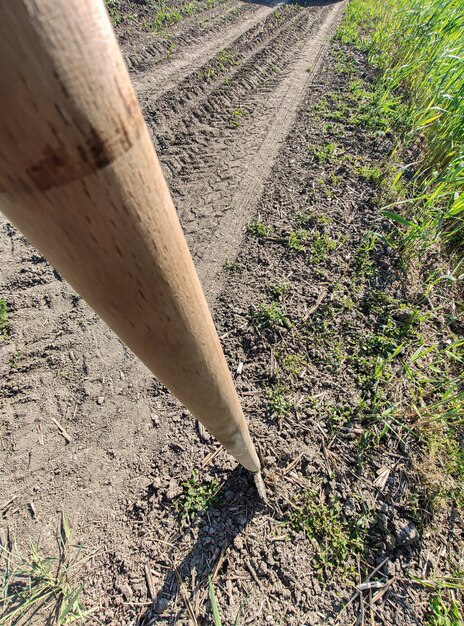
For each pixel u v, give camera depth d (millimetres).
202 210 3543
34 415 2316
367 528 1820
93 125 223
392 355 2322
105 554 1805
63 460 2141
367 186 3607
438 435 2115
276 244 3184
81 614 1610
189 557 1760
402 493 1928
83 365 2531
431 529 1832
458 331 2627
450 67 3537
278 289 2824
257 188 3729
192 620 1606
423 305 2730
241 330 2609
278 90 5148
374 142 4129
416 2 5691
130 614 1638
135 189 283
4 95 188
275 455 2049
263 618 1603
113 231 291
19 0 163
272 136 4352
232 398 807
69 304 2832
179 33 6250
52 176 234
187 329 450
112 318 393
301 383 2338
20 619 1657
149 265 339
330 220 3324
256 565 1723
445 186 2730
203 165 3994
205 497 1917
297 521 1827
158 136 4242
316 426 2156
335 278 2887
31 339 2641
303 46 6375
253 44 6262
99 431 2238
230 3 7914
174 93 4734
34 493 2037
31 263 3051
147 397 2373
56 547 1853
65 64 193
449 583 1673
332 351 2473
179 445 2129
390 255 2982
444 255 3049
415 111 4137
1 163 224
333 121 4492
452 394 2275
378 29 6562
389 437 2107
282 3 8477
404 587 1682
